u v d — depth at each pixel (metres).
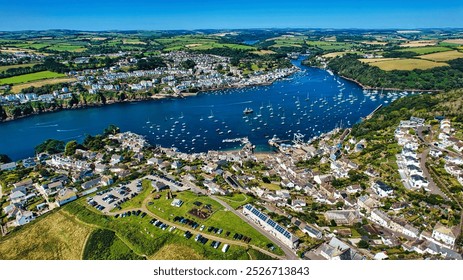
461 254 120.31
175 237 137.62
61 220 157.75
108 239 142.38
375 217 147.00
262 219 141.50
